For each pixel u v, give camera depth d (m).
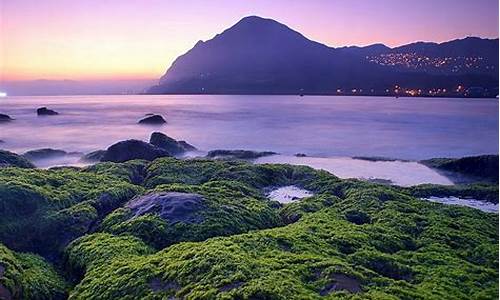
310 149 53.03
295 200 24.31
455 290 12.26
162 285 12.09
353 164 42.84
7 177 21.83
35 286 13.56
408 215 19.56
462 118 93.81
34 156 43.03
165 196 19.50
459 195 27.31
